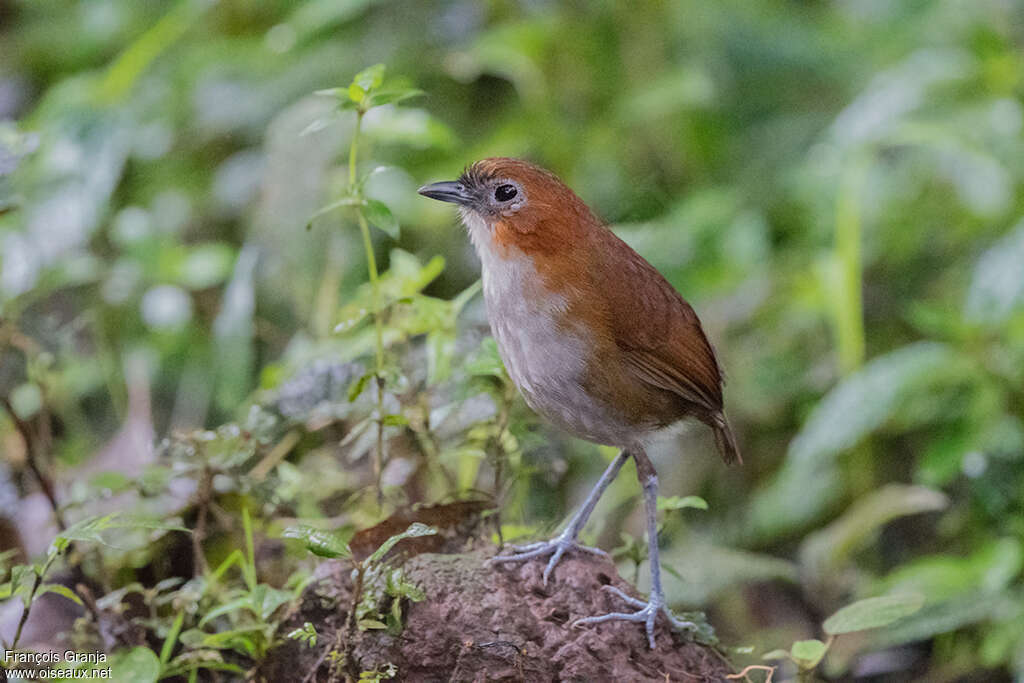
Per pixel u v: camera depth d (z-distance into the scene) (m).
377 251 12.25
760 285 12.60
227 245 13.64
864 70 14.94
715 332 12.38
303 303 11.81
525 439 7.82
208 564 8.39
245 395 11.27
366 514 8.05
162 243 11.99
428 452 8.41
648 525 7.45
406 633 6.82
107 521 6.40
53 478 9.14
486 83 14.16
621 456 7.67
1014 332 10.59
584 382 7.34
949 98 13.46
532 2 13.96
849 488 11.39
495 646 6.80
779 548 11.55
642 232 12.66
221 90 14.27
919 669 10.34
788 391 12.27
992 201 12.53
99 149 11.95
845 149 12.94
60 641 7.85
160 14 15.93
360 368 9.09
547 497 9.30
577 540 7.73
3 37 16.44
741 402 12.26
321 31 14.62
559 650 6.88
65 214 11.46
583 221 7.41
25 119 14.22
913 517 11.42
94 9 16.02
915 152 13.79
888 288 13.14
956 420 10.51
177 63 15.01
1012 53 13.41
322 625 7.25
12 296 9.59
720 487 11.69
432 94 14.02
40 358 9.22
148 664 6.61
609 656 6.92
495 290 7.42
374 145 12.41
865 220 13.11
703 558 9.03
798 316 12.35
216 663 6.95
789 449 11.63
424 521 7.75
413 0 14.41
